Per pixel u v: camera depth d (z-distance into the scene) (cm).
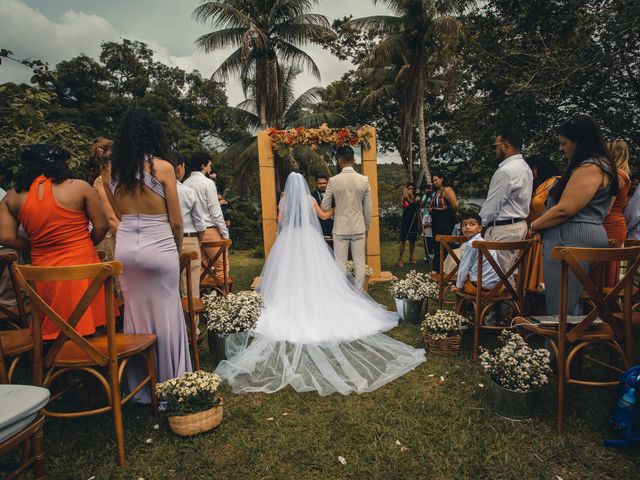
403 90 1530
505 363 240
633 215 381
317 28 1642
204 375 241
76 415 203
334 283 409
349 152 488
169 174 245
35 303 201
